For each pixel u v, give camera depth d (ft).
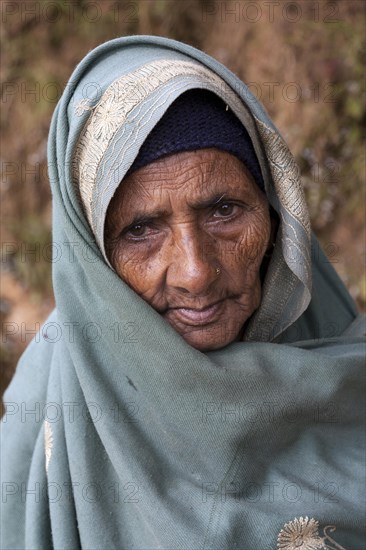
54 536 4.04
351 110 9.14
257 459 3.84
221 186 3.44
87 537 3.96
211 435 3.71
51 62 10.05
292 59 9.31
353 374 3.93
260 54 9.47
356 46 9.20
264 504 3.76
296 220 3.74
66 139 3.61
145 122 3.27
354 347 4.15
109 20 9.97
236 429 3.69
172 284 3.50
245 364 3.69
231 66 9.62
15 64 10.04
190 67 3.46
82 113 3.47
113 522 3.98
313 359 3.82
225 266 3.59
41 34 10.02
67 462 4.06
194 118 3.37
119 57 3.66
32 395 4.37
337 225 9.16
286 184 3.71
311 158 9.16
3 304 9.87
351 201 9.12
